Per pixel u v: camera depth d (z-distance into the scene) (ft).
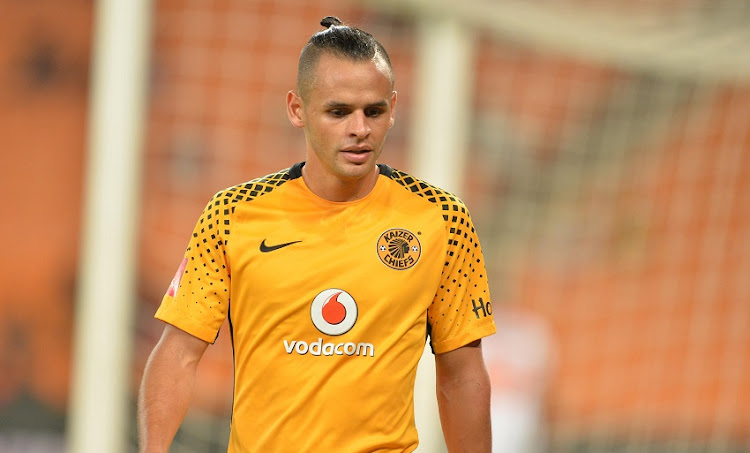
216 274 28.27
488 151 95.91
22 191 105.81
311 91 26.76
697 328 101.45
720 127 101.35
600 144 99.55
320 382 27.37
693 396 99.86
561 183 98.53
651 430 98.73
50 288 104.88
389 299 27.71
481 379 29.55
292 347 27.55
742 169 100.78
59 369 103.65
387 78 26.76
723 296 101.45
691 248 101.04
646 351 99.91
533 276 96.89
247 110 94.84
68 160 107.76
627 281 99.40
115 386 62.95
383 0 71.00
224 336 85.66
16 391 102.17
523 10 72.90
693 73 85.30
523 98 97.25
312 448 27.40
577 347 97.71
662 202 101.09
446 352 29.37
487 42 96.12
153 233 94.63
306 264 27.66
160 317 28.48
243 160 95.20
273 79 94.94
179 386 28.25
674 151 101.14
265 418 27.86
